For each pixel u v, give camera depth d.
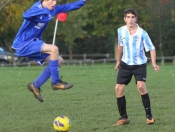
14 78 42.03
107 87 34.62
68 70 51.03
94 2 74.00
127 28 20.56
